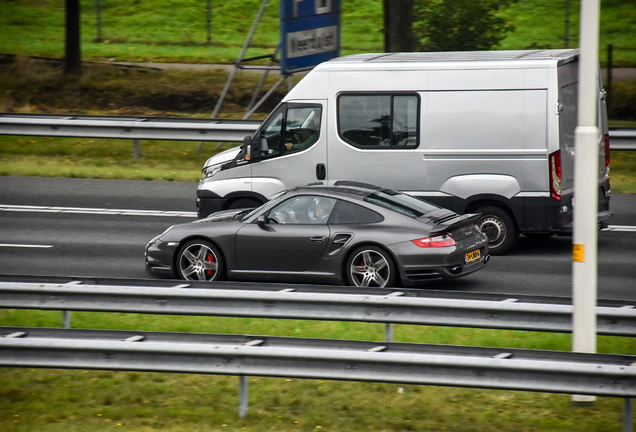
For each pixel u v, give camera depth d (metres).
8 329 27.56
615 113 88.19
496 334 33.34
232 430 24.86
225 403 27.19
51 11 141.88
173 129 74.00
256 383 28.94
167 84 103.06
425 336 33.31
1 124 75.75
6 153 78.75
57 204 61.12
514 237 46.06
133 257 47.47
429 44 83.50
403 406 26.62
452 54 47.91
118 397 27.72
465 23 82.44
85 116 79.38
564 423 24.75
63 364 25.92
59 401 27.39
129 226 55.03
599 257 46.44
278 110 48.16
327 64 47.62
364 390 28.08
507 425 24.81
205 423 25.44
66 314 32.41
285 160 48.16
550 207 44.22
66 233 53.16
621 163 71.25
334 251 38.38
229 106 98.25
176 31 129.75
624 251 47.66
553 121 43.69
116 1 144.62
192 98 99.94
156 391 28.27
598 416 25.30
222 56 115.81
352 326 34.72
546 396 27.12
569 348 31.58
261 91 100.81
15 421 25.67
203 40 125.25
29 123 75.38
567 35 107.69
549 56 45.16
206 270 40.44
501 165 44.69
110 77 105.06
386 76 46.34
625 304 29.16
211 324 35.09
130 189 66.00
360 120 46.81
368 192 40.09
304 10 79.12
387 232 37.84
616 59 105.00
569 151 45.25
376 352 24.28
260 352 24.81
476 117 44.84
